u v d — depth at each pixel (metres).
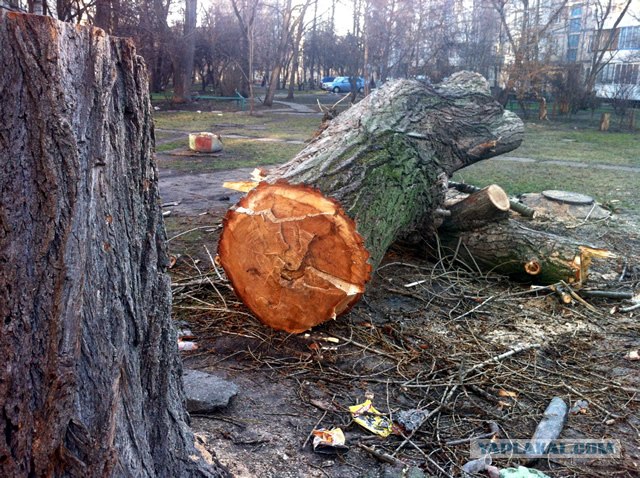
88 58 1.77
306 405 3.46
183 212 7.82
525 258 5.51
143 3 25.73
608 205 8.52
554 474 2.92
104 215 1.81
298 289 4.13
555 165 12.42
